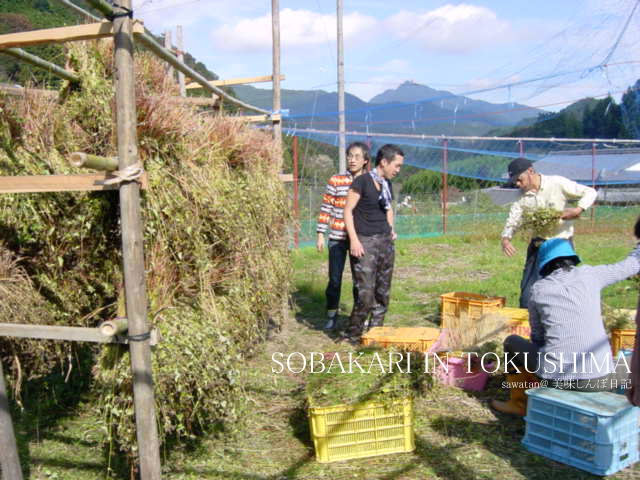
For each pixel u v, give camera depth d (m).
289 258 5.89
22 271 3.28
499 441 3.67
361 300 5.29
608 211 17.95
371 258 5.28
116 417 3.02
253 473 3.29
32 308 3.27
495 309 5.73
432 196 16.89
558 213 4.81
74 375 4.29
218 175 3.95
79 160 2.28
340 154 12.64
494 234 14.18
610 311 4.88
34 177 2.64
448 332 5.02
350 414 3.41
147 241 3.03
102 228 3.15
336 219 6.10
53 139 3.56
